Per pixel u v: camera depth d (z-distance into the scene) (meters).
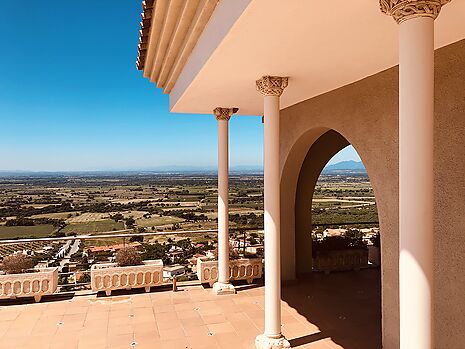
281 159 6.44
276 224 4.17
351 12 2.44
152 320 5.06
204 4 3.08
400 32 2.25
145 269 6.22
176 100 5.58
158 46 4.63
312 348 4.18
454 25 2.70
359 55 3.30
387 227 3.84
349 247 7.76
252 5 2.32
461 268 3.03
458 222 3.06
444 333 3.18
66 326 4.87
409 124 2.19
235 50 3.13
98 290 6.06
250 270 6.68
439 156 3.21
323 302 5.75
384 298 3.92
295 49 3.13
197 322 4.98
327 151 7.45
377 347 4.19
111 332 4.68
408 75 2.19
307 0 2.26
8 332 4.69
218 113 6.05
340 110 4.61
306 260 7.49
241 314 5.26
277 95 4.04
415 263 2.18
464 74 2.99
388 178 3.80
